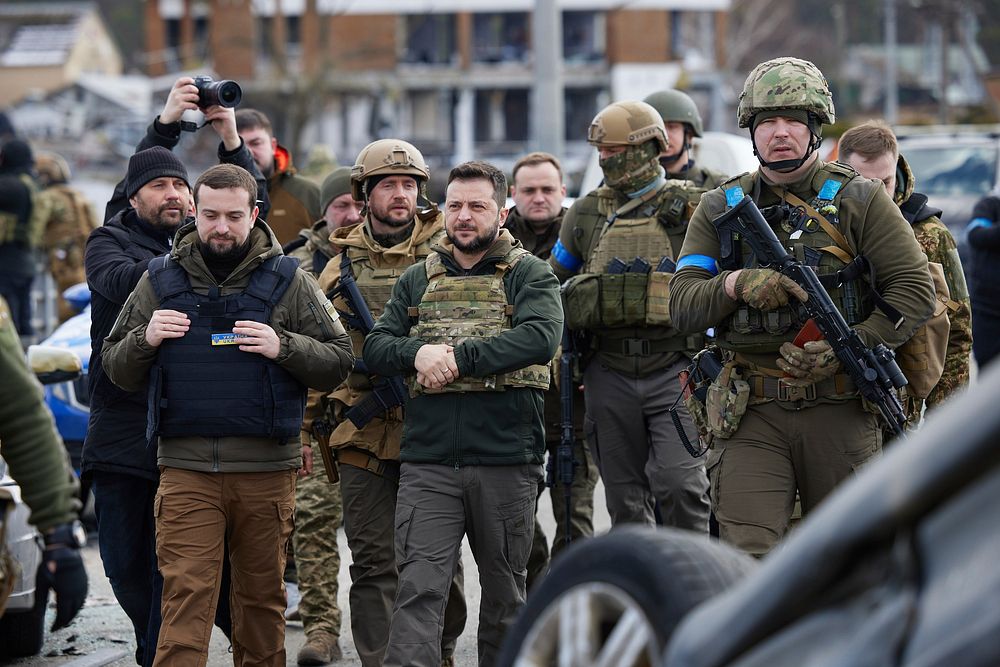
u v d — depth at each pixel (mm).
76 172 146000
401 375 15133
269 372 14203
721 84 163625
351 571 16172
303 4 162750
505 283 14820
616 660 7859
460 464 14477
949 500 6332
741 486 13867
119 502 15820
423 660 14062
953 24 179125
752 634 6863
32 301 36875
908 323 13477
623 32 160375
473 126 169000
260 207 17703
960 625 5977
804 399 13648
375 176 16656
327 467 16391
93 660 17469
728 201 14188
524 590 15039
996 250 23766
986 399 6121
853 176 13914
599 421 18234
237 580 14703
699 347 17891
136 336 14156
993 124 140750
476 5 160375
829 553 6555
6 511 10547
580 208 18641
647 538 8188
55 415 23797
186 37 178875
